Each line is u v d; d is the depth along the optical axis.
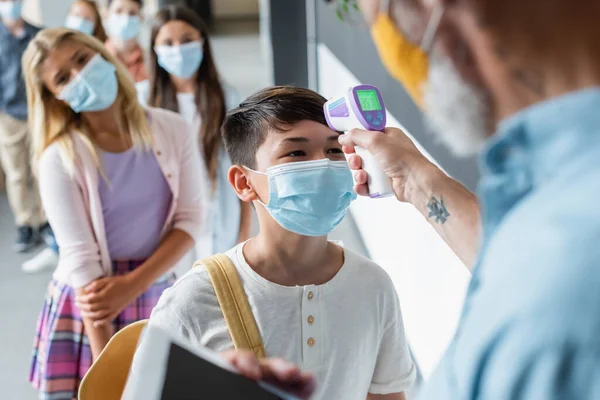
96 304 1.87
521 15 0.53
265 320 1.21
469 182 1.70
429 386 0.64
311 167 1.26
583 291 0.51
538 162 0.58
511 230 0.58
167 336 0.90
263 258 1.26
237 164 1.37
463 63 0.59
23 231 4.55
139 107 2.00
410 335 2.86
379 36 0.65
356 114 1.20
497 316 0.56
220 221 2.61
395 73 0.67
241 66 9.50
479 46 0.56
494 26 0.54
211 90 2.68
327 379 1.23
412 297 2.81
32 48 1.92
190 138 2.10
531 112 0.57
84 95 1.90
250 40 12.13
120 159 1.95
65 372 2.00
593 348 0.50
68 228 1.89
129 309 1.97
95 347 1.91
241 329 1.20
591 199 0.53
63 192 1.88
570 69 0.54
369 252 3.81
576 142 0.55
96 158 1.91
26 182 4.49
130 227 1.97
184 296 1.22
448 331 2.29
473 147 0.63
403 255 2.94
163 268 1.97
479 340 0.57
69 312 1.98
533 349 0.52
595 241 0.52
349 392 1.27
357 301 1.27
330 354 1.23
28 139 4.39
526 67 0.55
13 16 4.24
